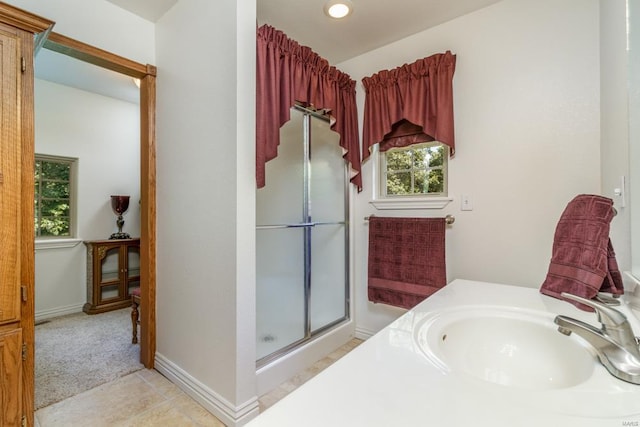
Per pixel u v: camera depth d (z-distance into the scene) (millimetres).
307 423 546
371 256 2490
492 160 2018
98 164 3709
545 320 1130
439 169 2324
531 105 1884
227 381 1628
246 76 1625
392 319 2523
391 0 1970
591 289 1181
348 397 627
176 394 1887
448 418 565
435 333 993
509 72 1959
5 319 1301
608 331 806
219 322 1676
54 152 3375
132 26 2098
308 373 2158
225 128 1645
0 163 1290
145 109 2207
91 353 2459
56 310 3367
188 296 1897
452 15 2129
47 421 1650
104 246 3535
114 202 3721
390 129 2412
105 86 3457
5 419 1291
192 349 1869
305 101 2139
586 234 1257
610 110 1470
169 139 2074
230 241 1614
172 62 2043
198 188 1821
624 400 632
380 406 598
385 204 2508
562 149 1788
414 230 2281
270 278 2127
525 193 1905
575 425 549
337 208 2705
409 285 2295
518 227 1930
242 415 1600
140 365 2250
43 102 3301
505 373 1058
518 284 1930
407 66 2275
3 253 1302
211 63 1729
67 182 3572
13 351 1316
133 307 2643
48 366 2242
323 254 2562
